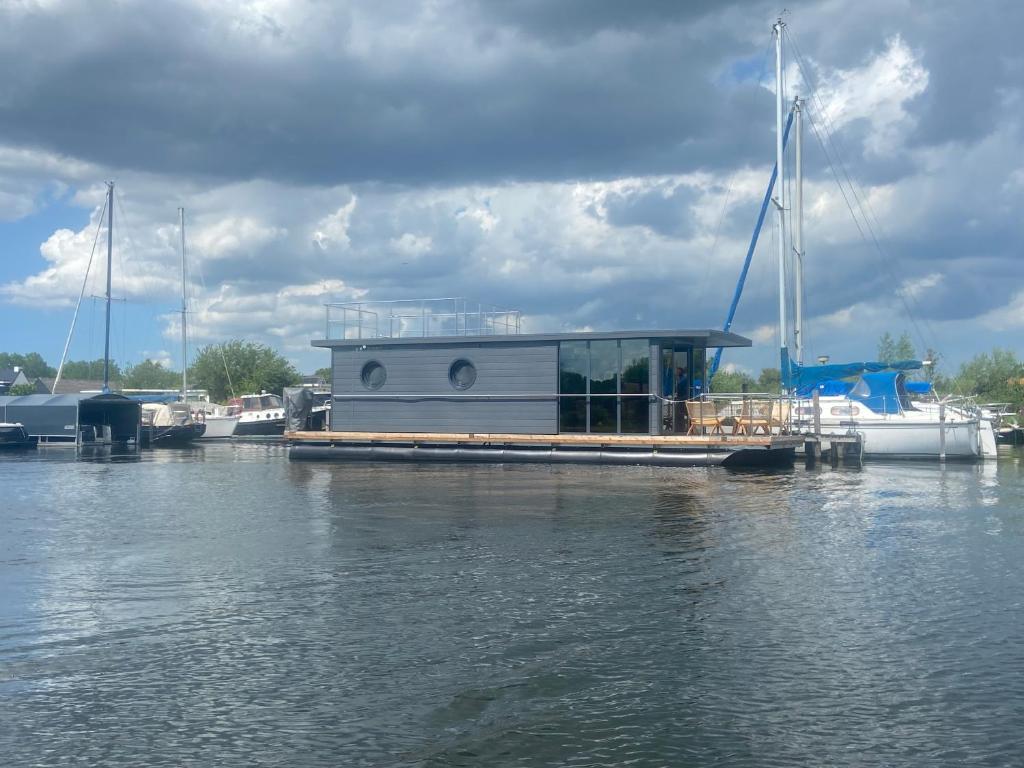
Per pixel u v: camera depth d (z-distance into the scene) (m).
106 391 49.66
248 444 46.16
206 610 10.23
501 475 24.05
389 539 14.18
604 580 11.44
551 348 28.11
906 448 32.03
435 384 29.39
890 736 7.02
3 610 10.30
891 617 9.89
